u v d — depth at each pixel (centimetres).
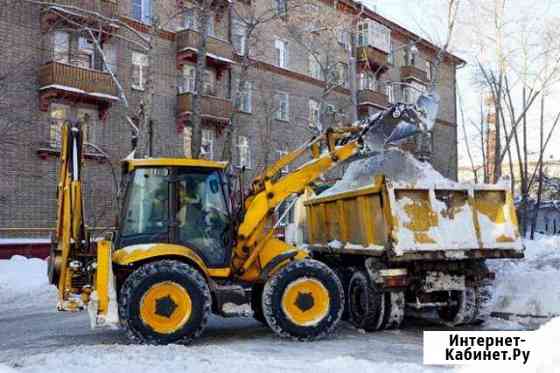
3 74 2042
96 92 2212
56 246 798
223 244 810
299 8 2409
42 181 2138
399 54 3916
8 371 585
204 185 818
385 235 840
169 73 2589
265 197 841
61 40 2225
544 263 1330
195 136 1750
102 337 838
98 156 2272
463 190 859
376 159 995
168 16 2323
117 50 2378
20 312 1104
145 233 786
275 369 616
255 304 883
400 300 860
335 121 2920
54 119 2191
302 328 788
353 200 947
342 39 3116
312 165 872
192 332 740
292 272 796
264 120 3017
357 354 719
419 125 915
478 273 878
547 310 901
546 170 5262
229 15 2825
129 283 732
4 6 2050
